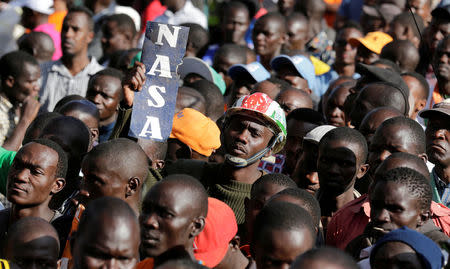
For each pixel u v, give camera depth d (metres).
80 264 4.62
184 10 15.18
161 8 15.53
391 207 5.45
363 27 15.10
